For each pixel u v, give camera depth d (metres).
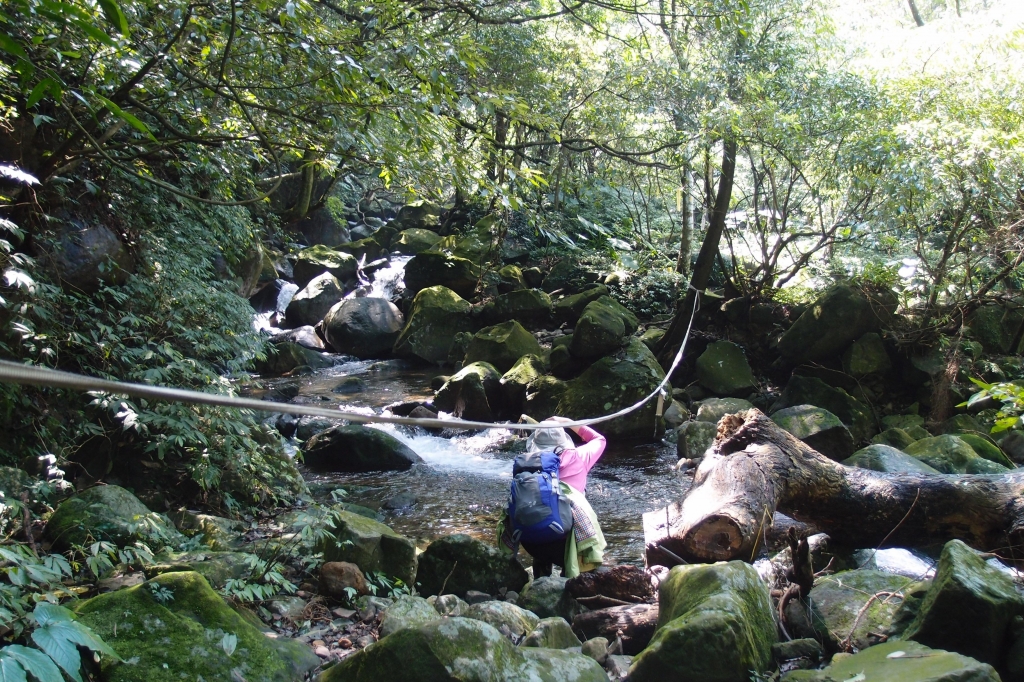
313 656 2.99
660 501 7.20
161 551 3.87
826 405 9.45
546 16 7.02
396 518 6.62
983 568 3.02
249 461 5.60
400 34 5.04
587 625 3.72
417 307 14.47
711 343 11.27
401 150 4.79
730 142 9.90
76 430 5.12
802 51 9.98
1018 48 9.48
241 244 9.10
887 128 9.37
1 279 4.84
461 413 10.47
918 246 9.88
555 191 11.27
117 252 6.32
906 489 4.44
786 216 11.36
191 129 5.39
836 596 3.49
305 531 4.11
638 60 10.07
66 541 3.75
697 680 2.67
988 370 9.41
